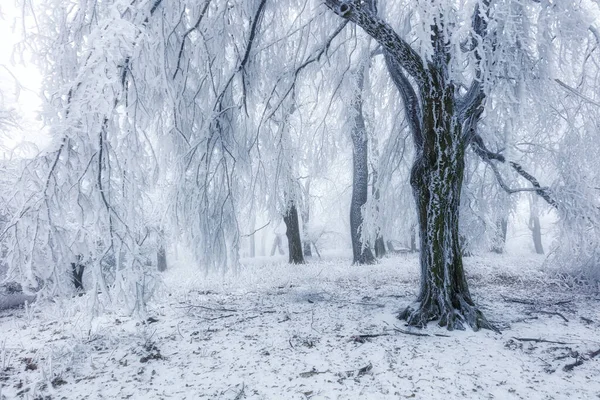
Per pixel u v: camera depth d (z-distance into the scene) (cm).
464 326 530
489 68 465
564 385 359
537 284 943
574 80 768
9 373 430
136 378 404
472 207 941
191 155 617
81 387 387
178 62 547
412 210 970
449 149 561
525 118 534
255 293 876
